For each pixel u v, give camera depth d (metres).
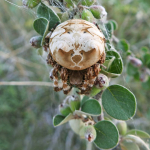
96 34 0.11
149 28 0.28
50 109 0.26
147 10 0.27
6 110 0.25
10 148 0.25
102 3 0.26
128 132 0.13
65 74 0.11
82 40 0.10
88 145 0.20
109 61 0.11
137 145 0.13
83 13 0.11
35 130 0.26
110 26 0.13
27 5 0.12
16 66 0.26
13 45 0.28
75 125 0.13
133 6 0.27
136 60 0.16
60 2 0.12
